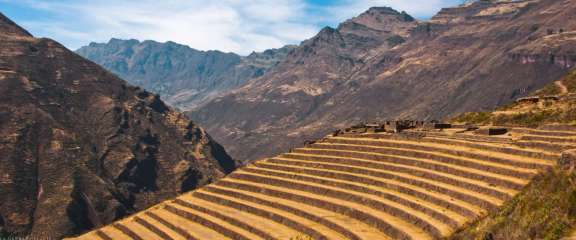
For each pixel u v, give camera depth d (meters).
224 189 72.25
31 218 187.38
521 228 35.03
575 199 33.31
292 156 76.56
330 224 50.72
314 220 53.47
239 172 76.75
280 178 68.88
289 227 54.47
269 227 54.62
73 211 193.62
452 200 46.91
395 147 67.06
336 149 74.00
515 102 108.44
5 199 189.00
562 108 84.69
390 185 55.25
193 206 69.38
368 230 47.72
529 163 47.59
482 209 43.50
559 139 51.91
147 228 68.31
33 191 199.75
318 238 49.06
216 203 69.50
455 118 108.62
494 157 51.78
